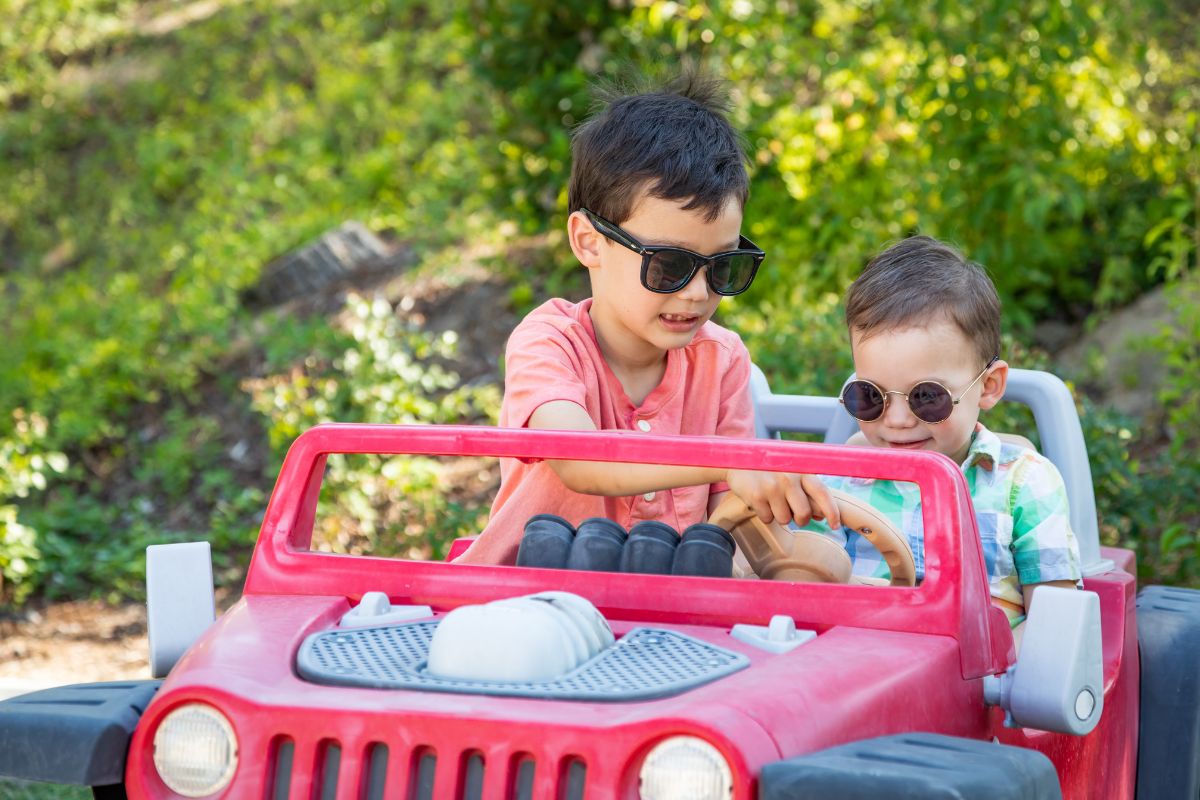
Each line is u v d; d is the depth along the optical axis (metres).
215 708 1.85
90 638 5.89
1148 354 6.84
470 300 8.45
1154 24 7.51
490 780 1.72
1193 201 7.24
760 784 1.62
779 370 5.90
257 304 9.34
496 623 1.90
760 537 2.42
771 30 7.45
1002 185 6.94
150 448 7.85
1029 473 2.87
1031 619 2.11
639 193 2.62
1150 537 5.26
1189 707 3.01
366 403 7.17
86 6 14.01
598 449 2.22
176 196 11.34
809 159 7.46
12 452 7.23
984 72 6.81
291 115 11.81
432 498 6.25
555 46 7.93
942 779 1.58
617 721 1.70
